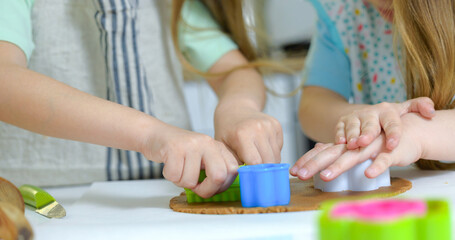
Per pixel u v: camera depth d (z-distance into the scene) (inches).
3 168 52.6
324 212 26.9
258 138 42.8
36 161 52.5
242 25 57.4
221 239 31.0
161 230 32.3
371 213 25.6
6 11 46.9
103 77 52.8
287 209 34.8
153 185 46.6
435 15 44.0
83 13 52.4
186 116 56.7
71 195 46.2
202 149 38.9
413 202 26.9
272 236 30.8
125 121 40.7
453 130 42.8
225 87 53.1
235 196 38.8
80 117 40.9
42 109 41.1
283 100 99.2
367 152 39.0
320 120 52.7
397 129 39.4
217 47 56.1
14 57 45.1
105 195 43.4
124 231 32.5
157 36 55.3
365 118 41.1
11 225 29.7
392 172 45.7
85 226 33.5
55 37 52.2
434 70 44.6
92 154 52.6
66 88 41.9
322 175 38.1
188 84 100.4
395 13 44.9
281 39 103.4
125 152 52.4
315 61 57.7
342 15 55.8
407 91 46.7
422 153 41.7
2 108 41.7
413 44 44.7
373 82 55.2
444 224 26.3
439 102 45.3
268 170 35.7
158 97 55.3
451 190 37.7
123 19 51.3
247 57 57.9
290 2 101.6
